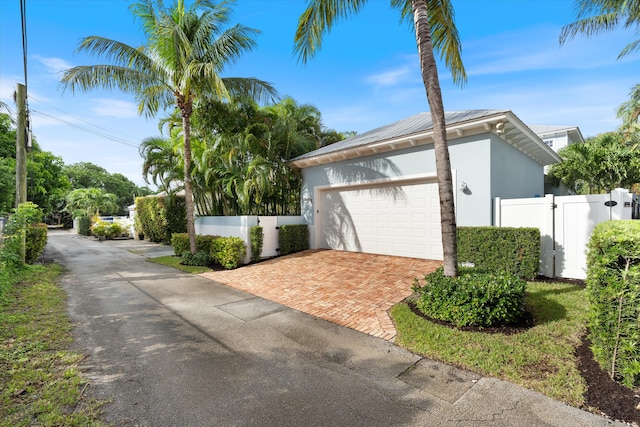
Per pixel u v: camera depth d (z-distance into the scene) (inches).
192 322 183.3
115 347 146.8
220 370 125.4
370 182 374.9
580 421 90.3
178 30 315.6
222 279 303.3
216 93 356.2
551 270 242.1
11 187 569.6
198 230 510.9
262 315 196.5
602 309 108.2
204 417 94.6
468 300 157.2
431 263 306.5
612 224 134.0
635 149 460.1
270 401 103.4
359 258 357.1
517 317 158.9
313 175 449.4
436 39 253.8
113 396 105.6
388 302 212.2
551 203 242.4
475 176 286.8
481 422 91.3
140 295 245.4
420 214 334.3
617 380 105.3
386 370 124.7
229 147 426.9
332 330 170.1
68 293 250.1
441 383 114.0
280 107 553.6
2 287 222.2
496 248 249.4
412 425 90.6
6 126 618.2
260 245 387.9
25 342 148.5
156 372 123.1
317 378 118.9
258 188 390.6
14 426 88.6
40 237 394.6
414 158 333.7
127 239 850.8
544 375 114.0
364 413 96.5
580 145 485.7
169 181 468.1
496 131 282.4
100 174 1955.0
